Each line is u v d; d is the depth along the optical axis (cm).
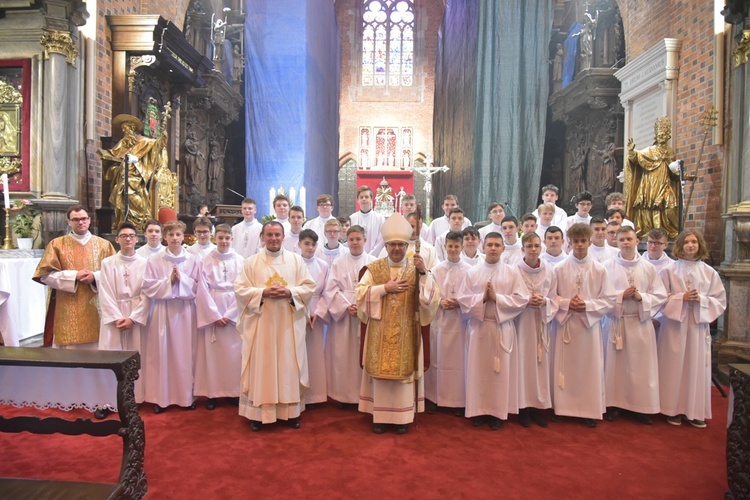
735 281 652
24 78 752
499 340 445
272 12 1336
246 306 439
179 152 1263
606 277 463
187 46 1029
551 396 477
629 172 838
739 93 690
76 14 770
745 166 673
